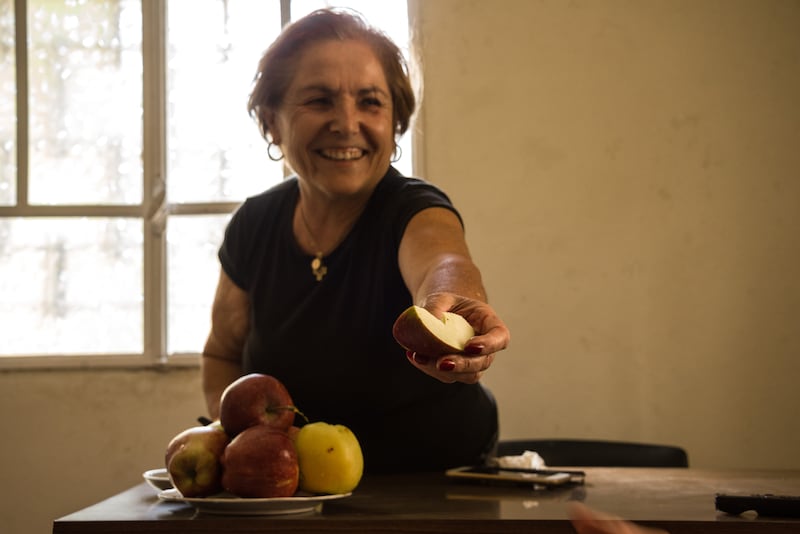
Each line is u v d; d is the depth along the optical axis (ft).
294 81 5.34
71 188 13.33
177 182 13.33
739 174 12.51
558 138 12.71
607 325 12.50
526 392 12.50
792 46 12.50
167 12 13.46
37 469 12.76
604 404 12.43
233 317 6.21
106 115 13.38
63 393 12.84
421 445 5.58
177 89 13.41
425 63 12.89
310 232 5.64
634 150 12.64
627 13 12.73
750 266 12.44
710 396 12.35
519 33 12.84
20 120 13.30
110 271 13.21
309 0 13.24
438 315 3.53
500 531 3.56
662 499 4.23
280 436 3.99
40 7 13.46
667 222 12.55
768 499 3.61
